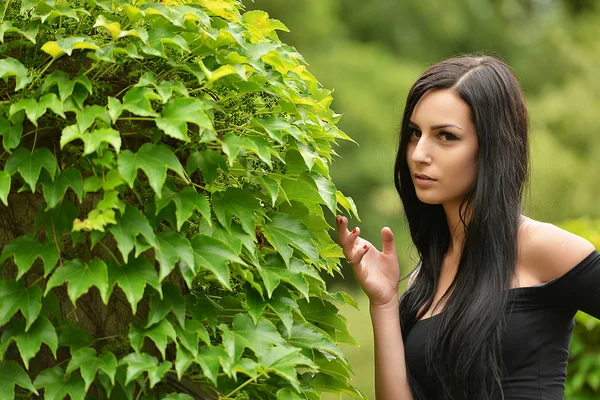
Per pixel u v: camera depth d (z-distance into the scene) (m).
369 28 18.50
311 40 16.78
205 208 2.36
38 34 2.43
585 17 21.42
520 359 3.01
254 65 2.47
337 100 15.72
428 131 3.10
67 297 2.46
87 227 2.19
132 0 2.48
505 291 3.02
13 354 2.42
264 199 2.74
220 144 2.56
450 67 3.13
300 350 2.49
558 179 14.61
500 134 3.08
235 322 2.47
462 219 3.19
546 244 3.04
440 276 3.41
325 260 3.02
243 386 2.52
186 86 2.53
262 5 16.22
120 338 2.47
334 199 2.71
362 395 2.96
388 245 3.38
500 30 20.38
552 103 17.36
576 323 5.68
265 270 2.53
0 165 2.43
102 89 2.42
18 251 2.26
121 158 2.26
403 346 3.32
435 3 19.00
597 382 5.59
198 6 2.59
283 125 2.54
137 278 2.26
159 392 2.53
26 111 2.21
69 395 2.38
